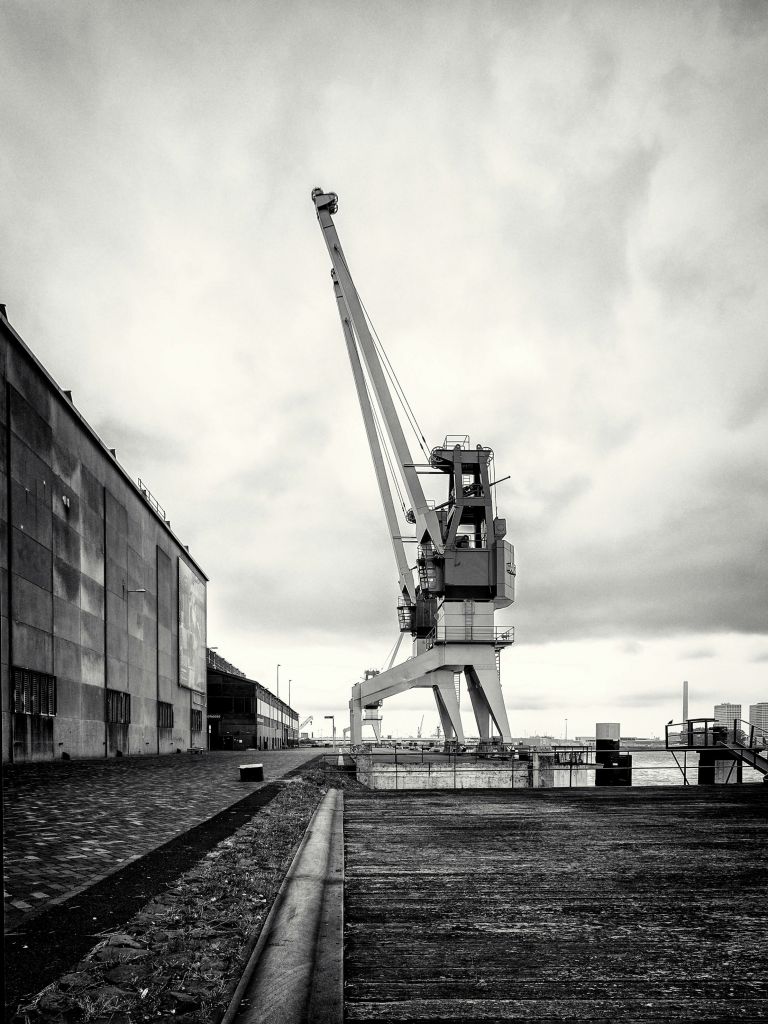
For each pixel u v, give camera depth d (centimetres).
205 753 5925
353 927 559
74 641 3319
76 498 3397
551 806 1545
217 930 514
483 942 521
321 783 2192
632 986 437
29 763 2727
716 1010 403
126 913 561
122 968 435
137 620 4553
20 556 2716
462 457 4200
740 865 819
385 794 1953
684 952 499
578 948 507
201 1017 369
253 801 1484
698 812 1411
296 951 465
